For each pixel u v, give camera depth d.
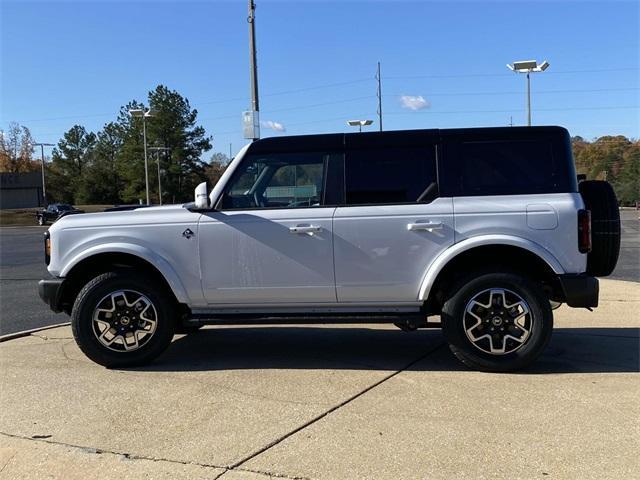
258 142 5.37
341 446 3.63
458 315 5.07
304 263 5.20
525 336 5.04
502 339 5.06
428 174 5.18
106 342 5.39
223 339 6.61
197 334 6.87
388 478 3.22
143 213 5.43
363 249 5.14
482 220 5.02
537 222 4.96
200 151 75.62
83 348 5.37
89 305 5.36
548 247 4.96
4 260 18.31
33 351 6.12
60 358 5.82
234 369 5.37
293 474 3.28
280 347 6.21
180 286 5.32
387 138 5.26
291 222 5.20
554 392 4.57
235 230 5.25
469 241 5.00
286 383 4.91
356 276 5.17
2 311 8.95
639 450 3.53
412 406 4.30
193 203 5.98
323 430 3.88
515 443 3.64
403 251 5.11
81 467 3.42
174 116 72.31
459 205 5.06
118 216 5.45
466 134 5.19
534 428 3.87
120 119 84.38
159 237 5.34
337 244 5.16
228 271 5.27
